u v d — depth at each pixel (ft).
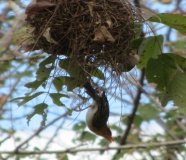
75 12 21.50
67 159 40.34
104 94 23.22
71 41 21.53
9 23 43.01
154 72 23.72
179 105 23.76
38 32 21.97
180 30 22.79
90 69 22.08
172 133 45.93
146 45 22.67
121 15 21.86
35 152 40.73
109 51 21.77
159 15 22.15
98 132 25.59
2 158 39.88
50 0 21.68
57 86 22.66
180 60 23.63
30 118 23.36
